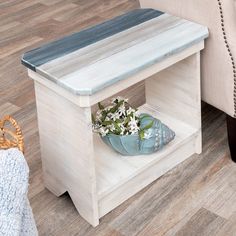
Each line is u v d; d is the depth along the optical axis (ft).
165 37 5.63
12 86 8.07
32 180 6.26
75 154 5.33
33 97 7.80
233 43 5.65
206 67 6.12
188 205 5.80
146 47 5.45
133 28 5.85
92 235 5.49
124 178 5.67
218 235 5.42
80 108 4.98
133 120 5.87
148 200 5.88
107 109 5.96
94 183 5.33
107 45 5.52
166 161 6.19
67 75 5.02
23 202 4.26
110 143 5.90
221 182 6.08
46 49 5.50
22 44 9.24
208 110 7.27
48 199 5.97
